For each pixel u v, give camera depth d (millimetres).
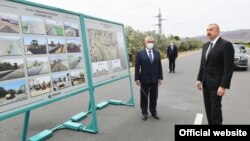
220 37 4656
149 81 6266
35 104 4449
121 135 5328
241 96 8930
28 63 4352
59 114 6961
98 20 6527
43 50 4684
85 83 5746
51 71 4852
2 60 3883
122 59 7648
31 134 5520
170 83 12039
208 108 4875
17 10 4191
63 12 5266
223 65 4535
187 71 17594
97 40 6410
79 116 6473
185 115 6691
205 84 4812
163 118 6449
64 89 5148
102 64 6500
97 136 5309
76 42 5609
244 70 17203
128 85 11859
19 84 4160
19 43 4195
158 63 6410
